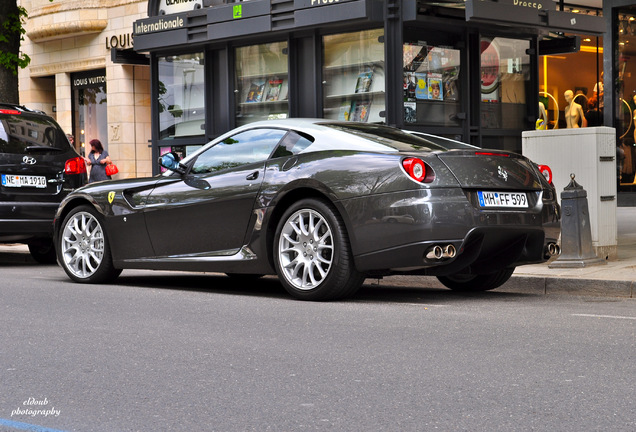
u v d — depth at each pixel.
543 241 7.76
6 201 11.77
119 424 3.91
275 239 7.81
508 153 7.73
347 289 7.53
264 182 7.95
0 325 6.39
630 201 19.48
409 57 12.40
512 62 13.58
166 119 15.42
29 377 4.77
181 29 14.48
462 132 12.99
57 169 12.32
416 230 7.05
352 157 7.52
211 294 8.33
